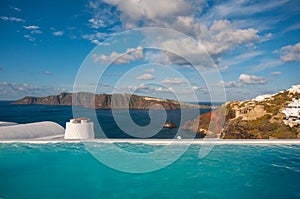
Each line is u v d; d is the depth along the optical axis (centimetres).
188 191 504
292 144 876
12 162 694
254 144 872
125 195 485
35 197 468
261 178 575
